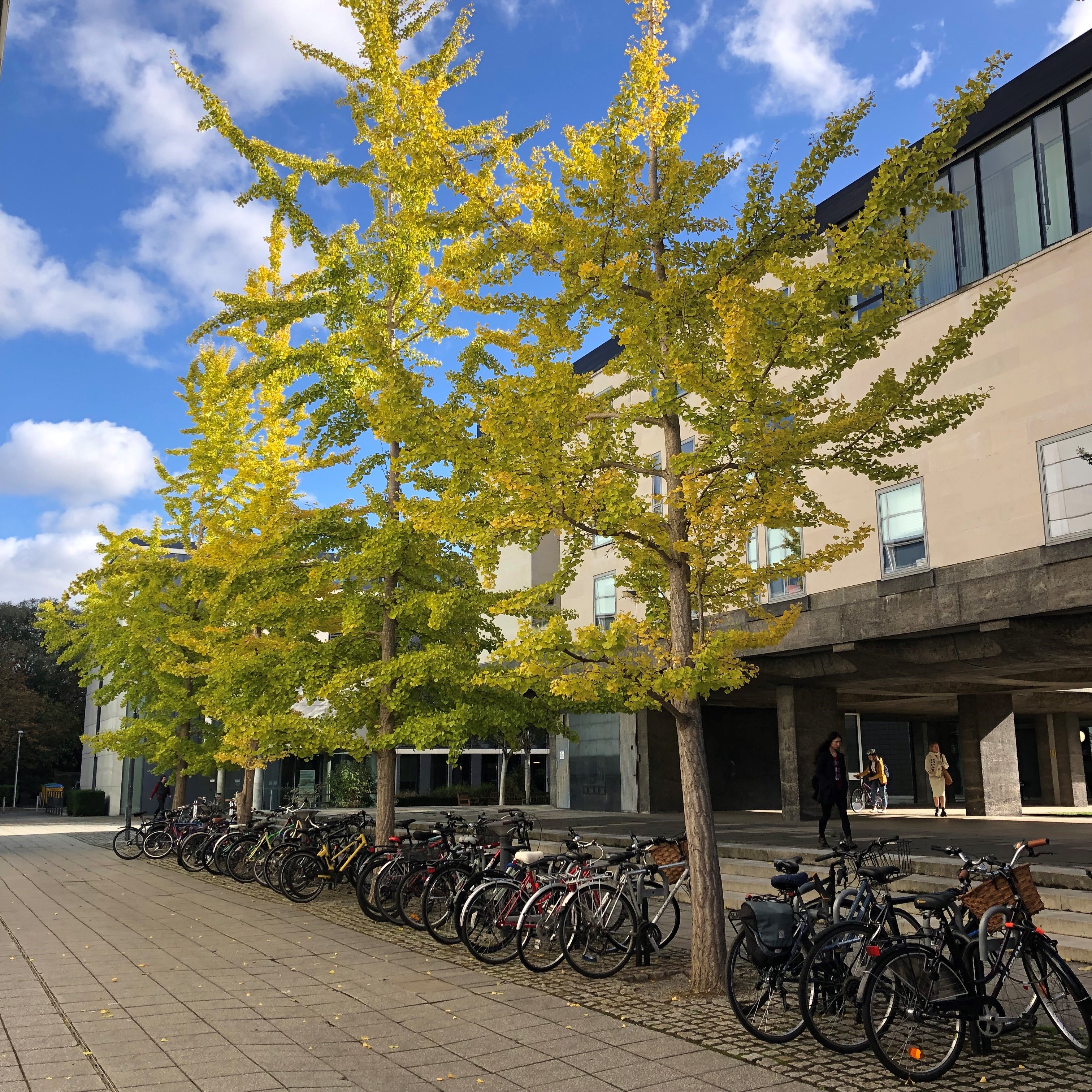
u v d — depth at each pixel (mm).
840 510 18969
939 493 17016
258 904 12578
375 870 11305
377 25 8078
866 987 5320
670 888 9039
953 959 5535
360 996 7238
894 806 33781
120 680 20781
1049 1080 5180
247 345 13617
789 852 13820
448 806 40219
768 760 30766
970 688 24938
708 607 8617
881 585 17906
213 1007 6902
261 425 18406
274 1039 6051
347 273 12773
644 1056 5645
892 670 19953
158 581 19734
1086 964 7992
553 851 16719
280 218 12672
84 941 9766
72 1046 5855
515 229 7531
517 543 8078
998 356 16188
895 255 6875
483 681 8156
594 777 29812
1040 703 29609
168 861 19219
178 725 20031
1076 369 14977
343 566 12227
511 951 8633
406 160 10375
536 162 7438
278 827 15766
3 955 8984
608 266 7211
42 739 55469
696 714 7727
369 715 13008
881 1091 5039
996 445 16109
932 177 6453
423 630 13125
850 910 6816
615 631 7434
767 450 7156
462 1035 6141
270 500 13852
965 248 17156
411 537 12406
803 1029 6027
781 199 7156
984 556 16156
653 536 7895
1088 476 14680
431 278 7965
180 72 11859
